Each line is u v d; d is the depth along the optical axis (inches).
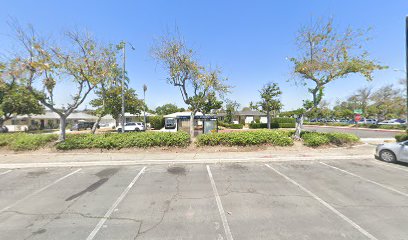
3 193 198.1
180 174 260.8
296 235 122.0
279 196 184.9
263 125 1381.6
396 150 312.2
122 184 223.1
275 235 122.1
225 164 314.2
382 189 201.3
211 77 492.7
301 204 167.0
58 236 123.7
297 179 236.5
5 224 138.9
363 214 148.5
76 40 397.1
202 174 260.1
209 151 392.8
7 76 364.5
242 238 119.3
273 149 407.8
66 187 214.2
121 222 140.4
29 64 361.1
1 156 356.2
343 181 227.6
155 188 209.3
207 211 156.0
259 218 143.9
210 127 746.2
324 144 434.3
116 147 402.9
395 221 137.9
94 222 140.7
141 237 121.7
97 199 181.6
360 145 459.8
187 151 392.8
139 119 1825.8
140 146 408.2
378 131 1053.8
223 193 193.8
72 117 1803.6
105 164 315.6
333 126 1581.0
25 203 173.8
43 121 1681.8
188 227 132.8
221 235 122.8
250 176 249.8
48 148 402.0
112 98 887.1
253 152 385.1
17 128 1419.8
